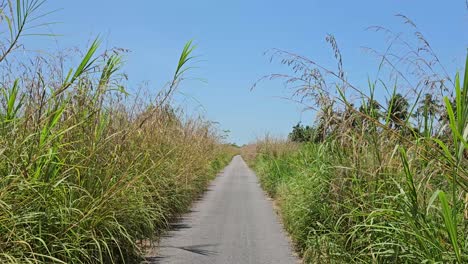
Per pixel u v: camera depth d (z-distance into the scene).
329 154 7.09
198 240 9.34
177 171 12.77
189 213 13.08
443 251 3.91
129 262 6.99
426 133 4.89
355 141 6.17
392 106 5.91
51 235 5.08
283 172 17.19
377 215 5.02
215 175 27.62
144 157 8.88
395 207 4.98
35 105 5.79
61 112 5.68
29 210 5.13
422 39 5.34
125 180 7.27
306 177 8.47
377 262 5.09
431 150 4.76
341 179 6.38
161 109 10.36
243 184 23.17
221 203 15.44
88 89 6.53
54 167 5.59
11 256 4.39
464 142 3.36
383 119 5.89
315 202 7.50
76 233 5.51
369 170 5.87
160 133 11.29
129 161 8.13
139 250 7.34
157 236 9.34
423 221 4.27
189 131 16.44
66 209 5.33
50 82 6.33
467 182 3.85
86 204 6.05
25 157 5.34
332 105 6.64
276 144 25.56
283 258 7.91
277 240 9.39
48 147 5.58
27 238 4.92
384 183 5.36
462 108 3.55
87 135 6.52
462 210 4.34
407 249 4.44
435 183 5.02
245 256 8.03
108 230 5.98
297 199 9.16
